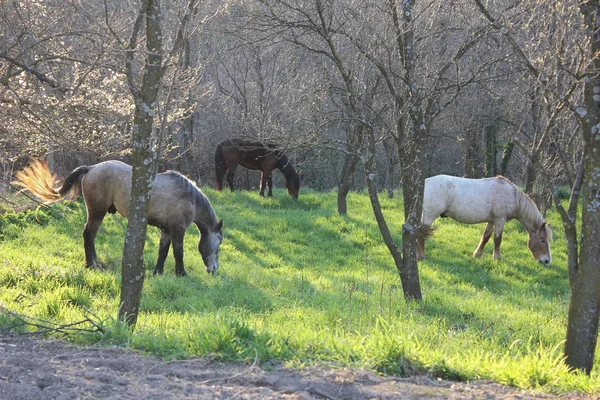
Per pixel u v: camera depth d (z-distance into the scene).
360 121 10.35
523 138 19.66
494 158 24.11
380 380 4.84
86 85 9.61
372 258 15.98
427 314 10.14
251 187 35.62
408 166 10.48
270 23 10.07
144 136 6.72
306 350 5.54
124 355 5.30
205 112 29.36
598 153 6.11
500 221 16.42
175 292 10.91
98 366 4.96
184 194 12.50
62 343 5.62
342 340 5.68
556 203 6.51
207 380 4.72
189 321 7.25
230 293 10.99
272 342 5.64
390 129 10.55
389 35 10.05
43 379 4.54
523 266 16.62
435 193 15.98
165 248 12.67
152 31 6.56
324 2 10.05
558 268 16.81
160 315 8.53
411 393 4.59
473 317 10.26
